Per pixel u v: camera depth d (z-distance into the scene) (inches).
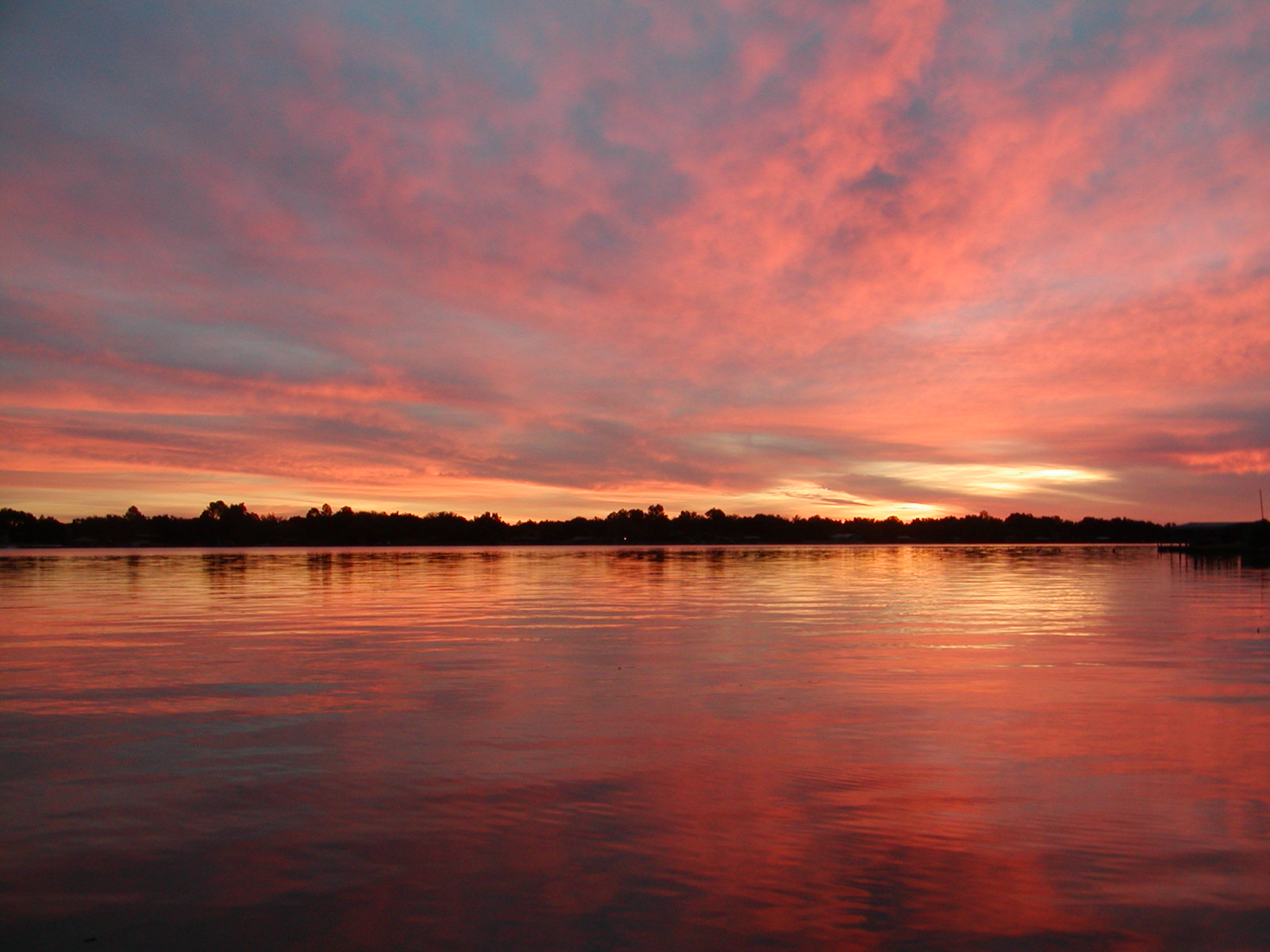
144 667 685.3
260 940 246.4
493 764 411.2
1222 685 604.7
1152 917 258.7
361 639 859.4
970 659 723.4
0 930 252.7
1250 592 1568.7
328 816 342.3
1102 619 1058.7
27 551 6190.9
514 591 1611.7
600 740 454.0
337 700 557.0
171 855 303.9
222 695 573.0
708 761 415.2
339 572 2529.5
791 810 347.3
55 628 963.3
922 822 334.0
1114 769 401.1
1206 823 331.9
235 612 1174.3
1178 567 2800.2
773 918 257.9
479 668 680.4
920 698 559.2
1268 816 339.6
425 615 1121.4
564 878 284.7
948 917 258.8
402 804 355.6
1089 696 565.9
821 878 284.5
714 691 584.1
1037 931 250.7
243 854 304.5
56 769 404.8
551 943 243.4
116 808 350.9
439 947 241.6
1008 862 296.8
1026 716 507.2
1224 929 251.8
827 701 549.6
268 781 385.1
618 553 5182.1
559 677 641.0
